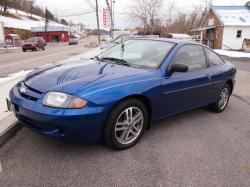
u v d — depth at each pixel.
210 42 37.91
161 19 53.28
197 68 4.65
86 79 3.42
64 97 3.09
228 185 2.98
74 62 4.50
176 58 4.24
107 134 3.41
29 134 3.92
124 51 4.67
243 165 3.40
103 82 3.37
